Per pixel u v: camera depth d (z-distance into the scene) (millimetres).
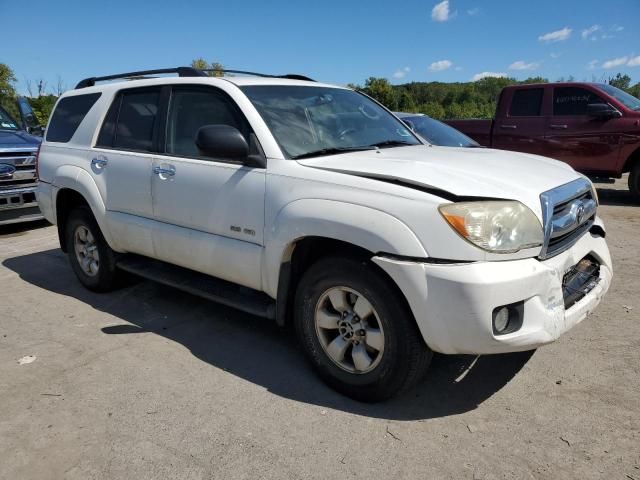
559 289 2779
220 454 2615
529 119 9750
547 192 2867
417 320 2670
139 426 2863
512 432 2727
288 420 2891
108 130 4594
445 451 2598
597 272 3322
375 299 2826
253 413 2965
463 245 2562
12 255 6590
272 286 3320
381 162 3125
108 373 3457
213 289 3873
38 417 2973
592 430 2711
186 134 3895
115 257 4758
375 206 2777
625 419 2787
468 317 2545
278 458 2574
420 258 2633
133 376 3410
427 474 2439
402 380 2854
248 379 3350
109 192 4418
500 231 2594
